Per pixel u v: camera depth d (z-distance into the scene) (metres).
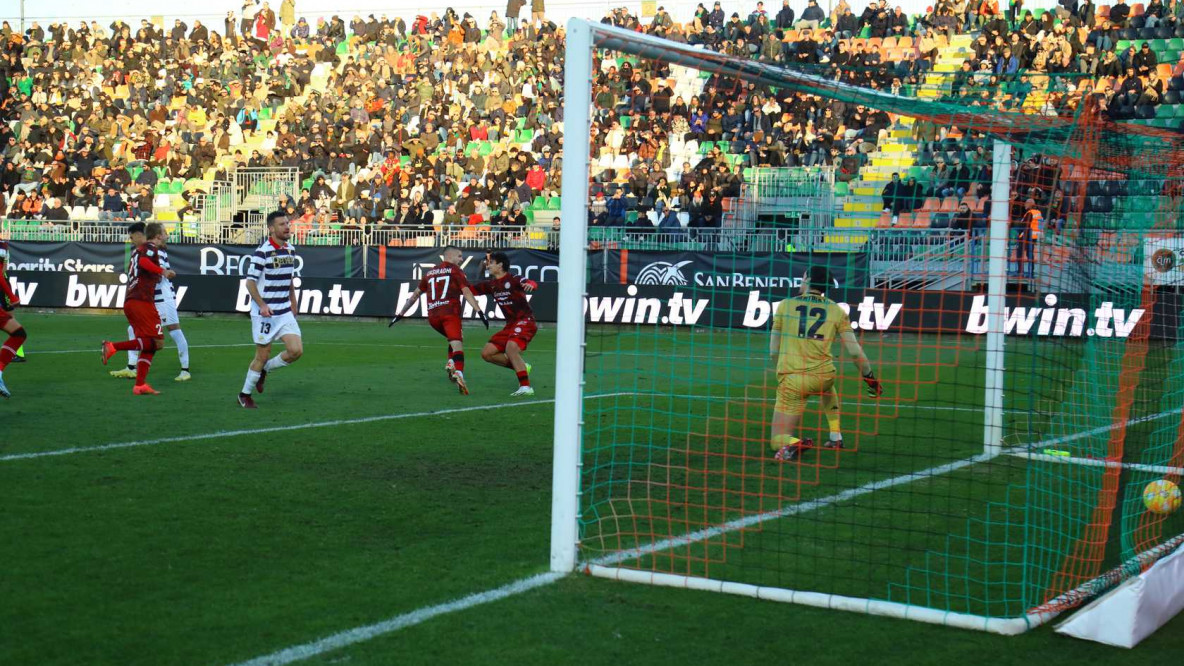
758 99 24.27
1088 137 6.05
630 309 21.19
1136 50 24.55
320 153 29.92
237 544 5.47
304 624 4.30
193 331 20.09
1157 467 7.91
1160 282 9.71
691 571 5.14
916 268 16.41
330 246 23.67
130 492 6.58
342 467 7.55
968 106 6.19
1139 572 5.13
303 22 36.09
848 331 8.16
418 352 16.94
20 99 34.81
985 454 8.33
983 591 4.89
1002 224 8.06
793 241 19.50
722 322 20.34
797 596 4.71
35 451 7.83
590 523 6.00
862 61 26.02
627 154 25.02
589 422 9.92
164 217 30.12
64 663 3.86
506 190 27.17
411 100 31.95
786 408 8.05
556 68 31.14
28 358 14.85
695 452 8.47
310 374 13.60
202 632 4.20
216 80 34.34
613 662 3.96
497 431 9.26
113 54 36.28
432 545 5.54
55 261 24.86
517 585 4.88
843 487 7.10
